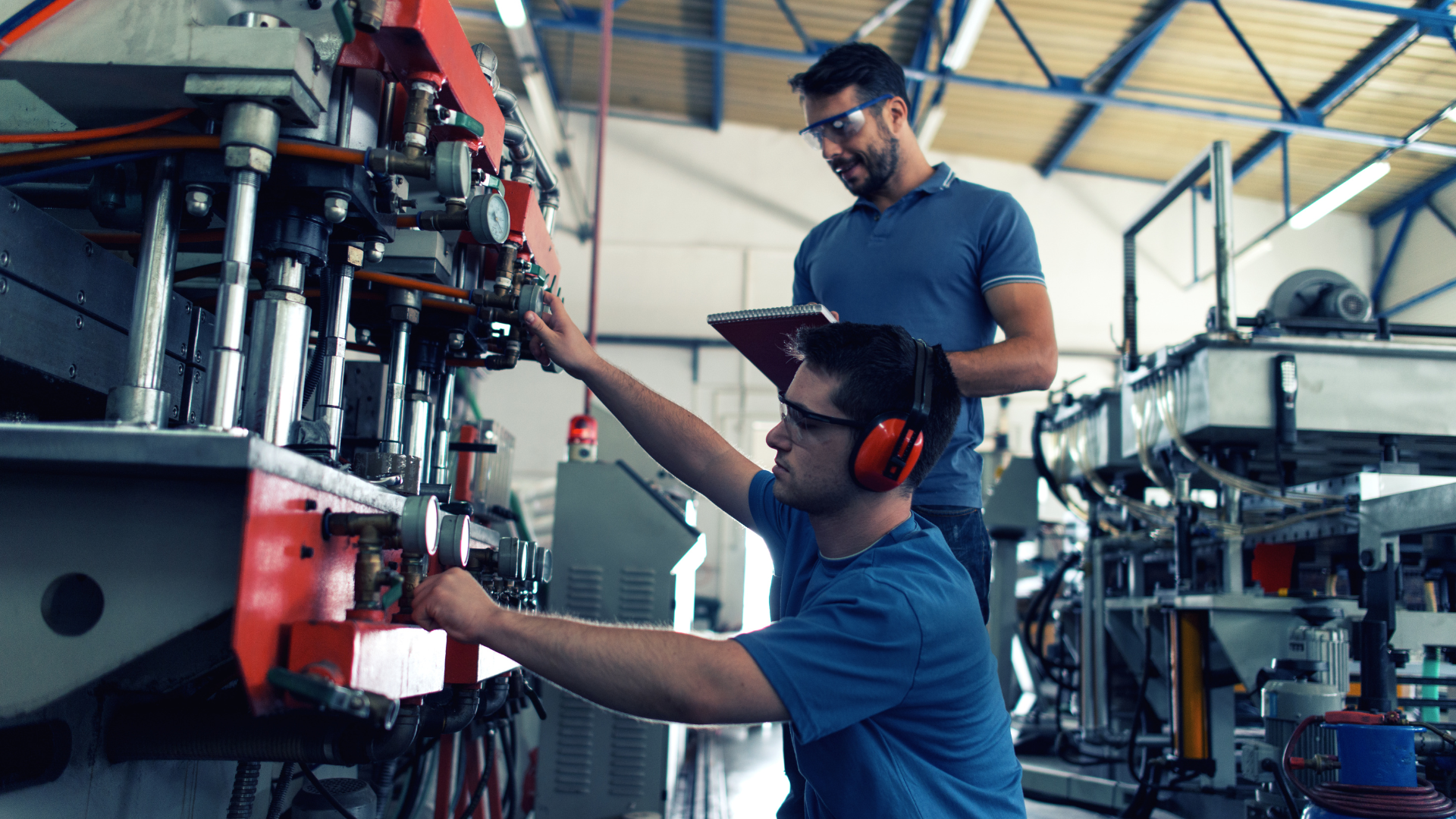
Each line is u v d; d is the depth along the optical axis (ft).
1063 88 21.90
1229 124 24.54
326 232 2.77
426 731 3.43
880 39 23.32
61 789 2.74
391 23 2.41
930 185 4.97
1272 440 8.45
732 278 27.84
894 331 3.01
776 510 3.78
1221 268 8.39
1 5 2.31
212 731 2.90
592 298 16.60
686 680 2.49
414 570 2.58
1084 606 11.86
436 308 3.82
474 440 5.96
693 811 8.50
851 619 2.67
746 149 28.55
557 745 7.60
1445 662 7.02
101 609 2.19
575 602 7.73
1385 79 21.74
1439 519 4.88
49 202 3.39
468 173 2.52
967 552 4.67
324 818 3.77
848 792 2.82
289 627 2.01
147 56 2.32
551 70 26.18
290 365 2.61
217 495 2.04
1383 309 27.91
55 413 3.13
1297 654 6.26
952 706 2.86
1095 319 27.78
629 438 9.71
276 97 2.30
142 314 2.45
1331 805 4.04
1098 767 10.80
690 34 23.71
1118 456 10.86
